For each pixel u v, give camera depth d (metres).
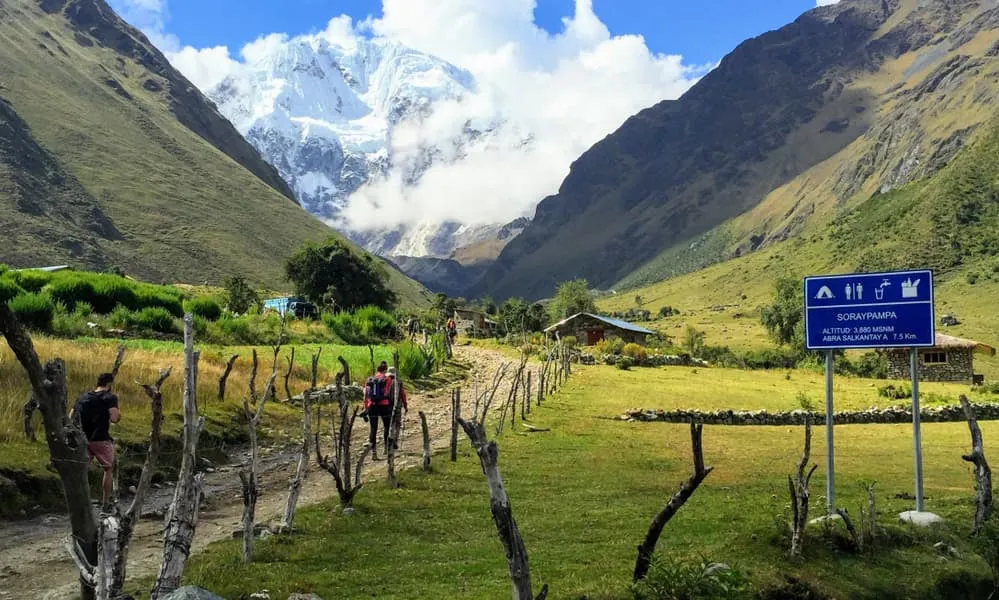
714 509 14.92
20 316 39.34
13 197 179.12
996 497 15.31
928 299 13.85
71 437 5.92
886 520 13.23
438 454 20.41
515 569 6.96
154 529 12.77
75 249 172.75
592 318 82.44
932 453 24.69
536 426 26.16
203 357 32.19
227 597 9.41
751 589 9.81
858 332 14.12
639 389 39.84
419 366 37.16
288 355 38.59
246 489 11.01
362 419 26.56
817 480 19.06
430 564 11.03
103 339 39.31
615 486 17.25
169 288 64.56
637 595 9.17
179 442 18.23
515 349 64.94
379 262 102.00
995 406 36.16
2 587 9.91
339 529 12.72
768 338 137.38
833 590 10.30
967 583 11.52
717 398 37.88
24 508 13.37
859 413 34.53
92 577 6.01
